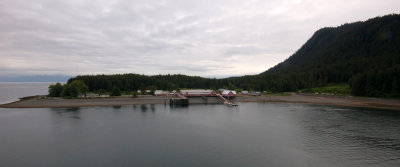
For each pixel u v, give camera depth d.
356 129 62.72
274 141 53.22
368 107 106.00
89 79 195.00
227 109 108.12
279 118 81.56
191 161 41.16
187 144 51.09
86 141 53.06
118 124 71.56
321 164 39.91
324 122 72.81
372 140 52.69
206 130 63.94
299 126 67.69
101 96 153.25
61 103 120.19
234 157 43.19
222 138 55.84
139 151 46.41
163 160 41.62
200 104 129.75
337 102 124.56
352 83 144.62
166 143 51.78
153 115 89.50
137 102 130.50
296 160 41.69
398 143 50.44
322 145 49.84
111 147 48.84
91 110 101.75
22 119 78.88
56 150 46.97
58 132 61.00
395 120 74.38
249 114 91.75
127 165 39.41
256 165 39.50
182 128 66.38
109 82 187.50
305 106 114.94
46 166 39.09
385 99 119.19
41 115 87.31
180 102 124.69
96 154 44.66
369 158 42.25
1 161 41.22
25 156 43.69
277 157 43.16
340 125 67.94
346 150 46.53
